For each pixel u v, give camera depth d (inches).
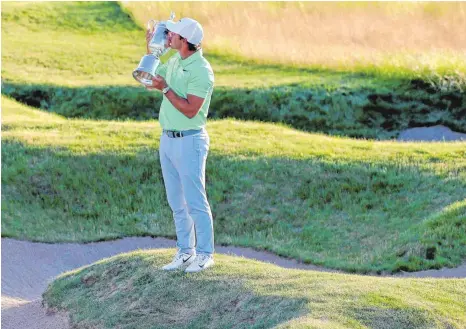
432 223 1905.8
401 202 2094.0
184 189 1218.0
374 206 2096.5
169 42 1167.0
